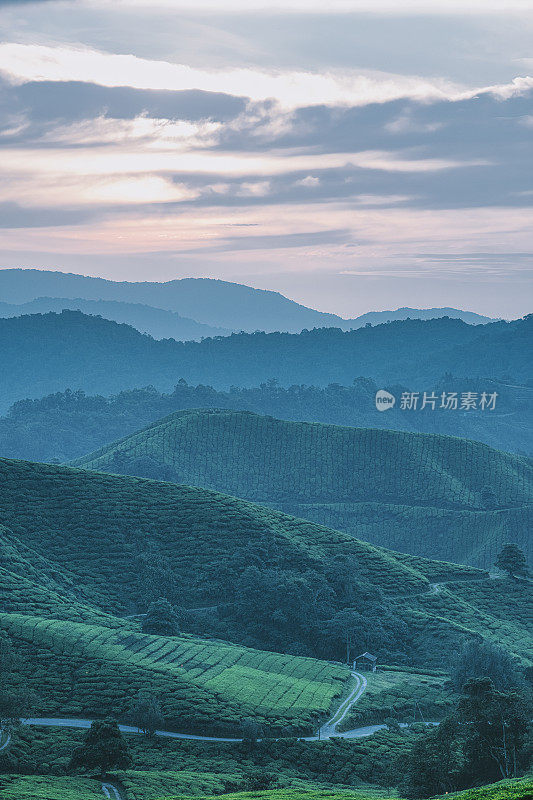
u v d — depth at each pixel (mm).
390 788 115625
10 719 130875
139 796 105562
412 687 169375
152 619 190000
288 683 160750
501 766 103625
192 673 160125
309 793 100062
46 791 103938
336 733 141750
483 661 167625
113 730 119062
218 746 132125
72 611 192500
